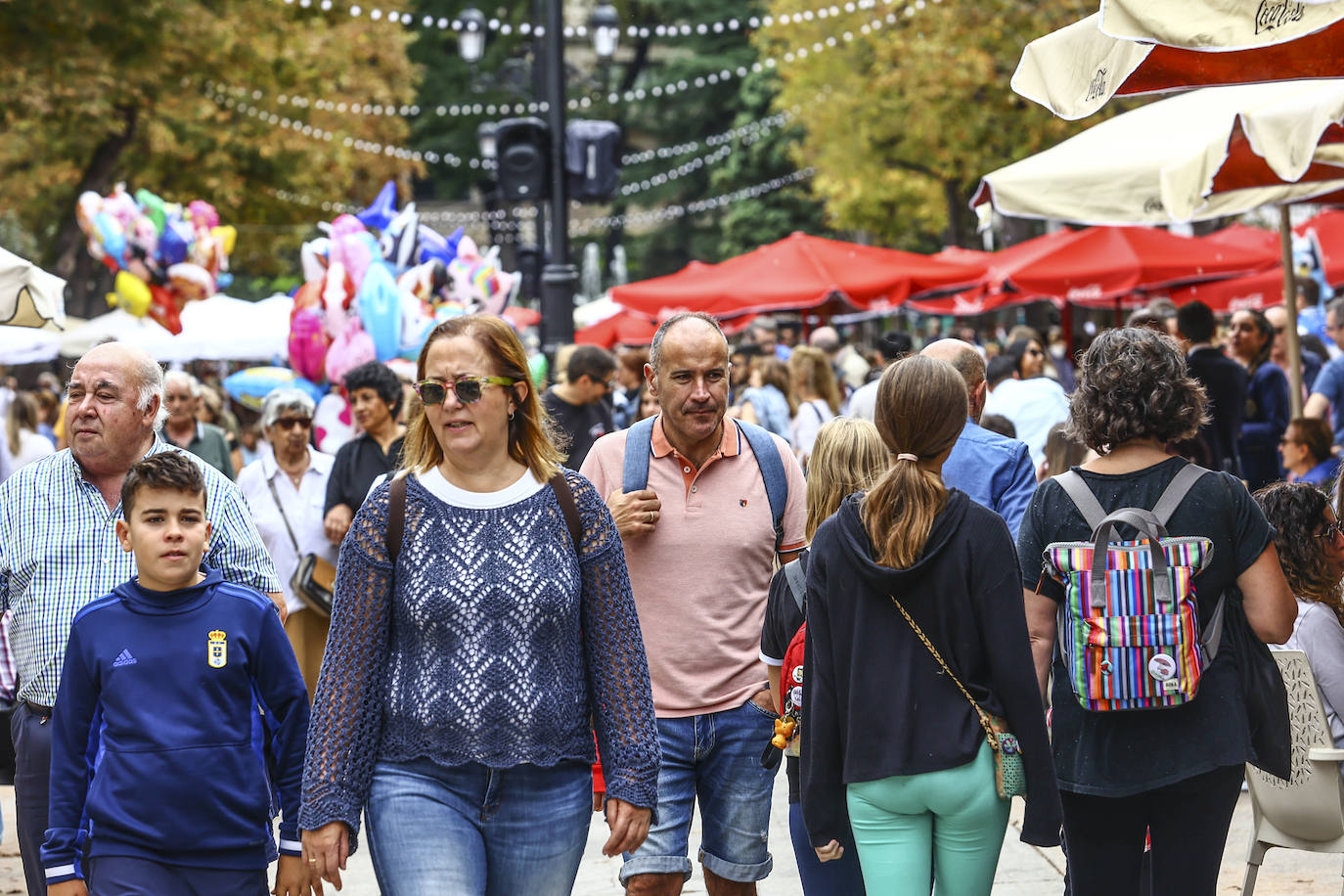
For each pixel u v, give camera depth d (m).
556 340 28.02
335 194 84.12
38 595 9.67
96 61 58.88
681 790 10.44
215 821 8.77
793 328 52.19
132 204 37.94
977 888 8.56
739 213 118.56
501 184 27.58
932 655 8.39
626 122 129.50
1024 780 8.34
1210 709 8.70
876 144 77.19
